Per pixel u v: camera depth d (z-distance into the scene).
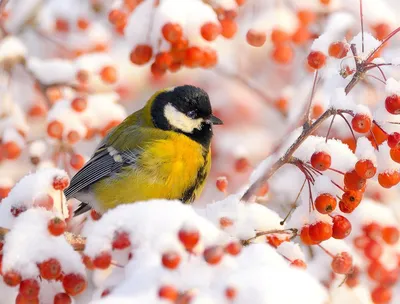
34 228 6.75
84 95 12.10
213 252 5.74
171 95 11.40
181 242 5.86
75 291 6.66
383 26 9.69
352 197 7.33
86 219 11.46
